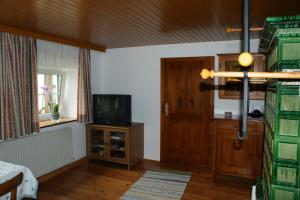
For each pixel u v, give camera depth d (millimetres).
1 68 2885
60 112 4285
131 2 2021
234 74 902
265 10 2229
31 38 3248
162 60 4301
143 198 3145
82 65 4199
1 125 2910
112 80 4793
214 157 3570
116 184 3564
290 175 1167
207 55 3990
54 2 2029
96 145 4473
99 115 4441
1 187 1594
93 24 2779
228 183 3594
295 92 1126
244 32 921
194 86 4160
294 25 1057
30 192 2168
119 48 4664
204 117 4121
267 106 1754
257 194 1652
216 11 2262
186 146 4309
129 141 4086
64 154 4004
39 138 3508
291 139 1148
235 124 3418
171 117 4371
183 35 3406
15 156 3150
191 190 3379
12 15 2434
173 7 2145
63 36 3523
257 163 3350
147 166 4301
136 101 4602
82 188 3434
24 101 3199
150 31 3145
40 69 3676
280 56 1111
